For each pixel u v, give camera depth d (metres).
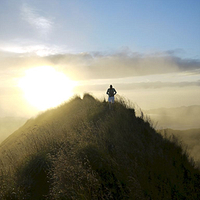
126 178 6.54
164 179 6.96
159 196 6.28
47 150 8.76
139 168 7.14
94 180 6.00
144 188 6.43
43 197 6.39
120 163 7.25
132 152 8.02
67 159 6.86
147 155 7.94
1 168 8.26
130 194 5.98
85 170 6.29
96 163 6.99
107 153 7.68
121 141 8.62
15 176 7.44
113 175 6.61
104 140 8.59
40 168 7.54
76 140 8.97
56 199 5.82
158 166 7.47
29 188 6.79
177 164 7.93
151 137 9.41
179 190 6.62
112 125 9.95
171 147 8.96
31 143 10.24
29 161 8.09
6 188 6.68
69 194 5.81
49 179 7.00
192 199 6.39
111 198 5.79
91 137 8.77
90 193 5.79
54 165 6.91
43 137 10.45
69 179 6.22
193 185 7.02
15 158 9.26
